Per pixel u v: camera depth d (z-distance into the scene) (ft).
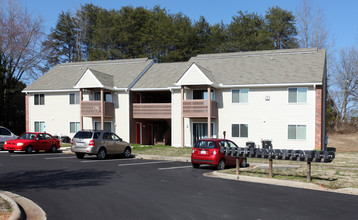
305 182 39.60
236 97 91.45
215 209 27.20
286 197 32.17
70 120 108.27
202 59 108.78
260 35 159.63
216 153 52.95
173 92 98.02
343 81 155.43
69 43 192.13
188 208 27.53
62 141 106.01
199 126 94.79
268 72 91.61
